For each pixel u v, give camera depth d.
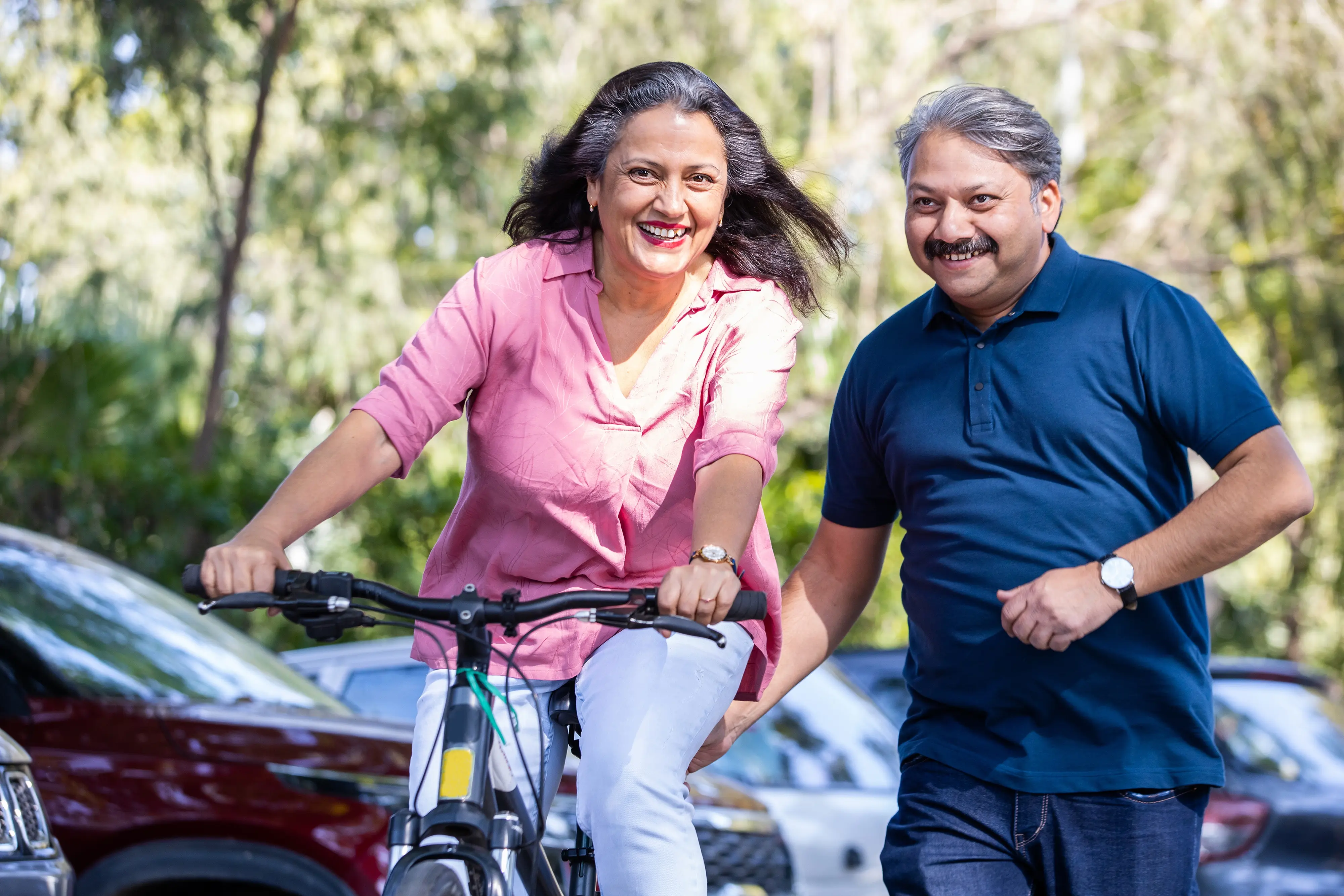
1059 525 3.92
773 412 3.71
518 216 3.95
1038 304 4.02
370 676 8.12
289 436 18.00
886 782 8.73
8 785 4.21
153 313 20.05
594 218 3.89
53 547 6.62
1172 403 3.86
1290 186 18.02
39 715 5.39
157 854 5.11
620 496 3.72
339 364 19.58
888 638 15.90
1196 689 3.92
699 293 3.84
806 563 4.60
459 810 3.09
